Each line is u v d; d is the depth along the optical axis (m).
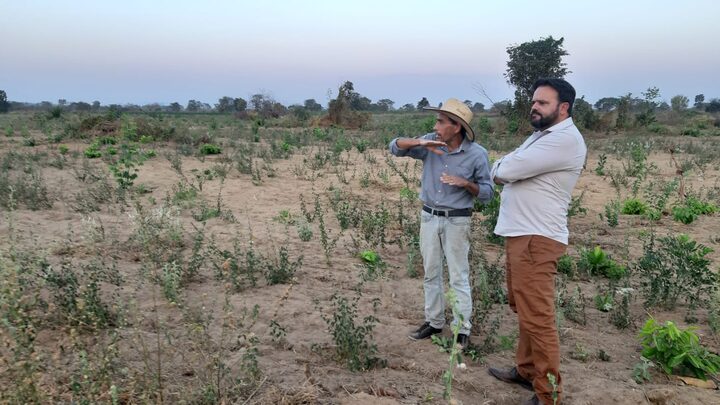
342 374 3.67
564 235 3.25
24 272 4.29
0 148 15.50
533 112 3.19
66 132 19.02
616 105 30.77
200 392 3.10
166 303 4.52
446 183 3.80
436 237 4.02
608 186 11.62
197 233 6.64
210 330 4.18
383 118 45.41
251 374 3.32
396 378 3.67
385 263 6.04
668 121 37.22
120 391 3.01
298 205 9.12
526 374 3.59
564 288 5.29
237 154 14.55
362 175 12.05
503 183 3.35
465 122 3.74
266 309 4.68
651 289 5.27
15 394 2.77
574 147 3.13
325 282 5.52
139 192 9.30
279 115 42.03
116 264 5.47
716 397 3.59
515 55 28.34
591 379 3.75
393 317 4.75
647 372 3.82
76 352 3.40
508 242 3.35
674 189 10.53
